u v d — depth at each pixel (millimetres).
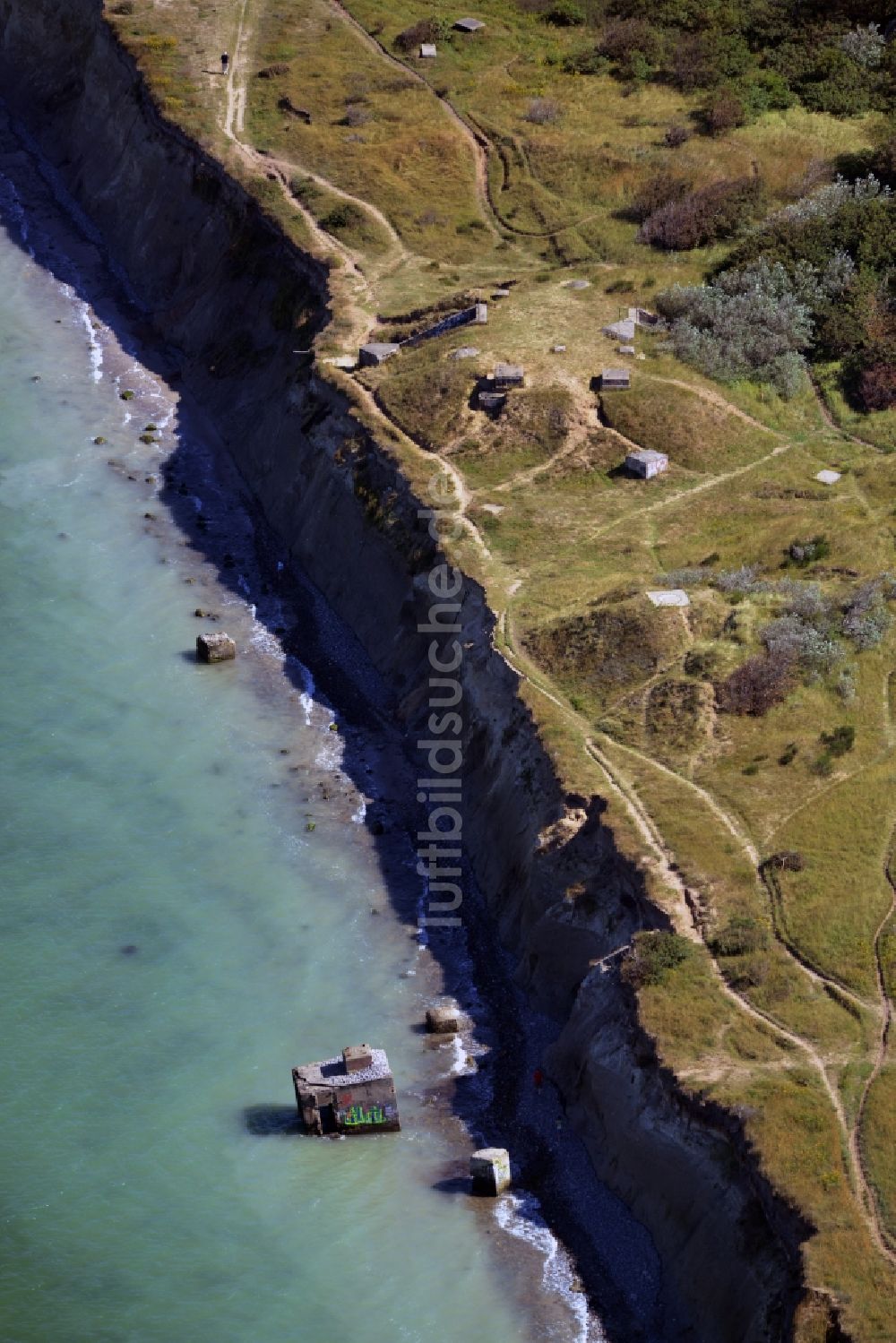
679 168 97625
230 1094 54625
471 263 92438
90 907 61750
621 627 65812
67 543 81938
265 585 79812
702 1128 48344
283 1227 50156
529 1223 50438
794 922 54344
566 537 72312
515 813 62188
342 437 80688
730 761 60844
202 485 87125
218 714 71875
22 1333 46906
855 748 60938
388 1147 53031
